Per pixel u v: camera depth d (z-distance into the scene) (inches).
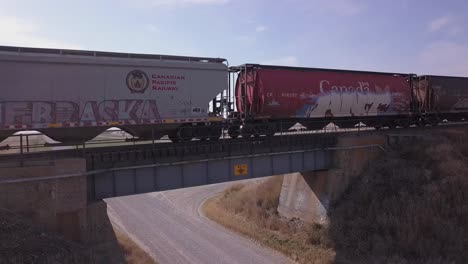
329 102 1133.7
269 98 1025.5
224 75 949.2
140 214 1435.8
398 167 1021.2
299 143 1027.3
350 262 849.5
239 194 1514.5
